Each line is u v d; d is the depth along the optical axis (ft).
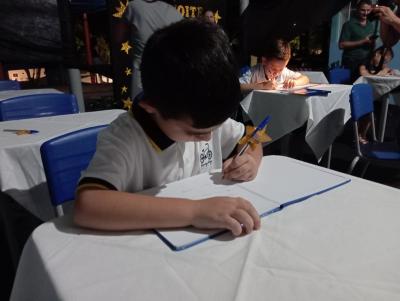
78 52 9.64
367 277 1.32
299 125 6.81
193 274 1.35
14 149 3.70
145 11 7.57
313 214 1.84
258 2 12.36
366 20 11.67
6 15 11.00
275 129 7.23
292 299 1.21
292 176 2.36
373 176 7.72
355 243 1.56
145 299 1.22
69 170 2.98
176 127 1.97
